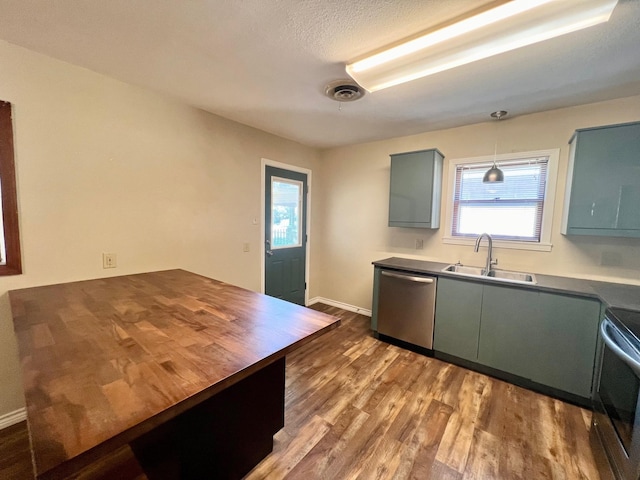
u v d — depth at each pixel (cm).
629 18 130
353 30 146
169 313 142
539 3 118
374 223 369
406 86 204
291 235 378
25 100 172
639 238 217
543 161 256
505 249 274
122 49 169
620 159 197
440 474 144
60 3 130
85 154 198
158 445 113
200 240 272
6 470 144
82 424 66
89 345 106
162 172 240
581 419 186
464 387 220
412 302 273
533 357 215
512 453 158
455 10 129
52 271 189
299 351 276
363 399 203
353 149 382
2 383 173
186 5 131
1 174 167
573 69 177
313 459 151
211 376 88
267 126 307
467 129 292
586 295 193
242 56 173
